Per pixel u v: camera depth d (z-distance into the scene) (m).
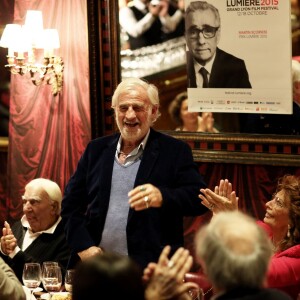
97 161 4.09
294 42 4.67
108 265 2.02
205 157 4.96
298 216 3.89
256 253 2.18
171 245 3.97
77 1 5.27
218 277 2.19
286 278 3.82
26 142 5.62
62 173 5.52
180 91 5.02
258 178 4.88
